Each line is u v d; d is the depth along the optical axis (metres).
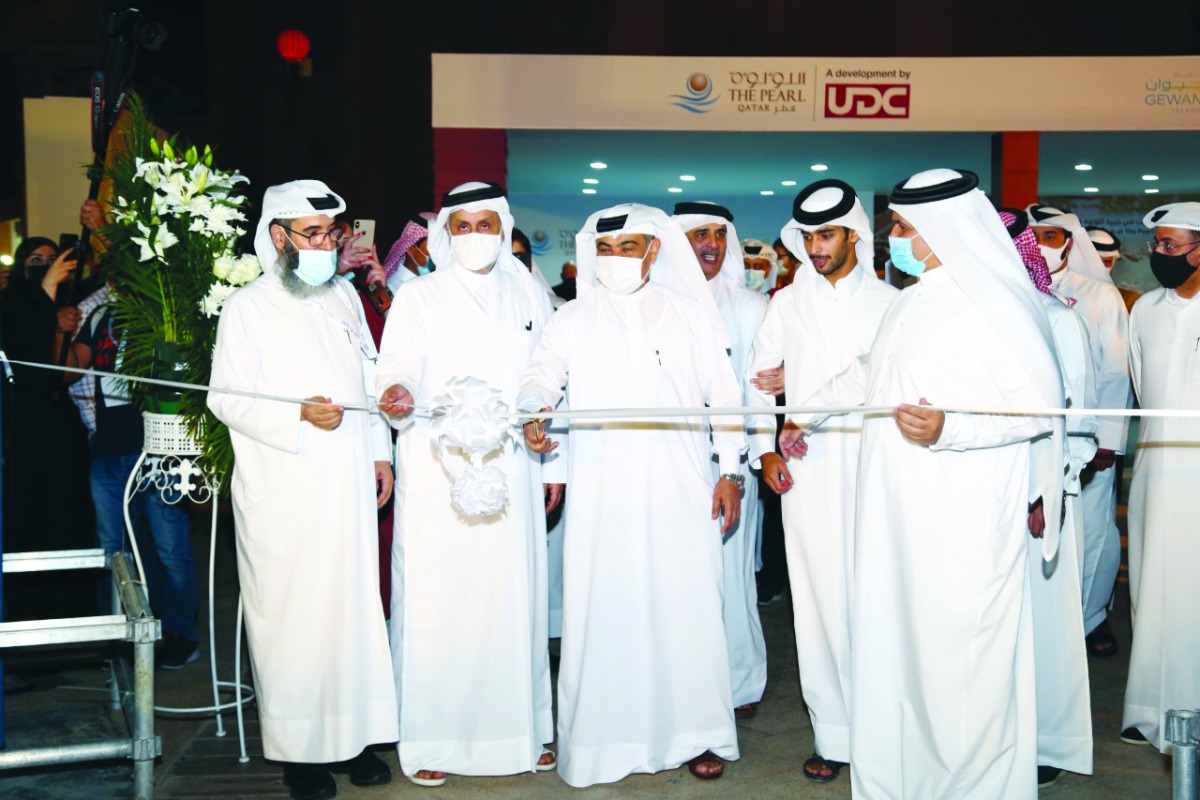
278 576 3.38
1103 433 4.75
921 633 3.04
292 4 13.41
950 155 10.80
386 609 4.42
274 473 3.37
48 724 4.01
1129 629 5.48
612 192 13.41
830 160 11.11
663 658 3.55
